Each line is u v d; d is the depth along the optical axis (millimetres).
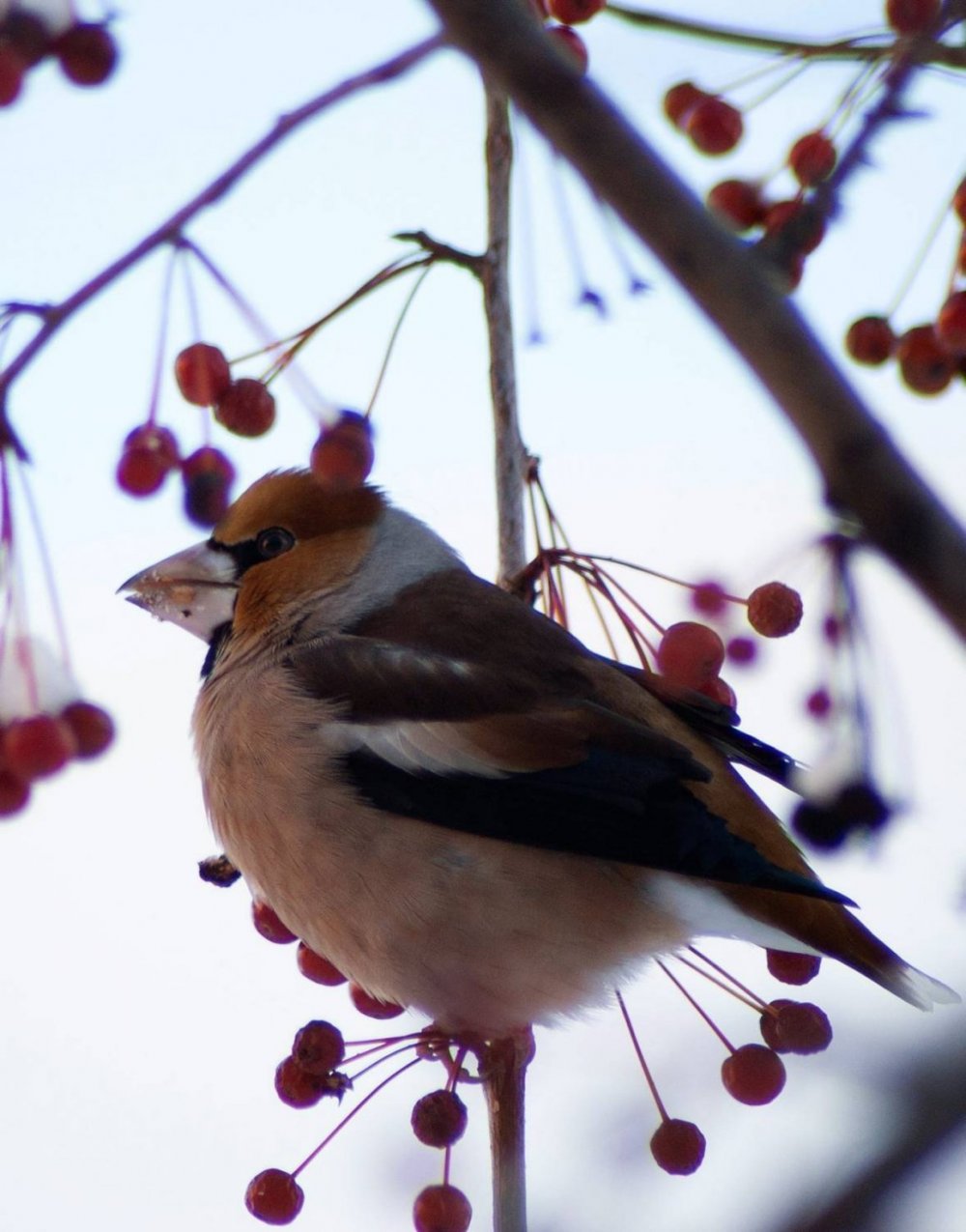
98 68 7125
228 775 9672
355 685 9539
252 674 9961
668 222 3668
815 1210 2977
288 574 10359
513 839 8992
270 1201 8078
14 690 7961
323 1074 8078
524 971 8984
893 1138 2945
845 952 8617
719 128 8430
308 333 7832
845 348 8445
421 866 9078
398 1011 9633
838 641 7285
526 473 8742
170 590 10633
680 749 9016
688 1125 7699
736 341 3588
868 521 3389
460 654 9594
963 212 8047
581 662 9602
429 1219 7727
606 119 3721
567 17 8094
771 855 8969
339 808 9234
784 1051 7941
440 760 9188
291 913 9438
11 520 7113
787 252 5879
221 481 7875
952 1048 2973
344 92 5934
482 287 8531
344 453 7820
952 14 6527
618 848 8789
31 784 8078
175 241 6332
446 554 10656
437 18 3852
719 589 8391
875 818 6961
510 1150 8031
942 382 8312
